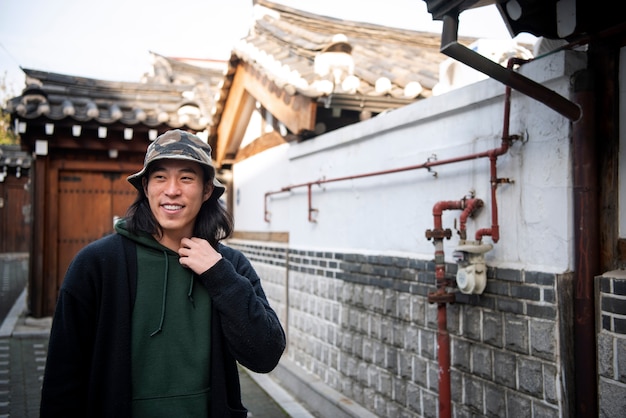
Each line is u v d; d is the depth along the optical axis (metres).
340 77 4.72
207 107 8.68
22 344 7.13
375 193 4.16
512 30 2.40
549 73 2.50
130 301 1.76
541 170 2.61
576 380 2.41
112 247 1.81
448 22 2.13
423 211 3.56
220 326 1.83
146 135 8.41
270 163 6.69
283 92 5.38
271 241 6.67
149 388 1.73
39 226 8.09
